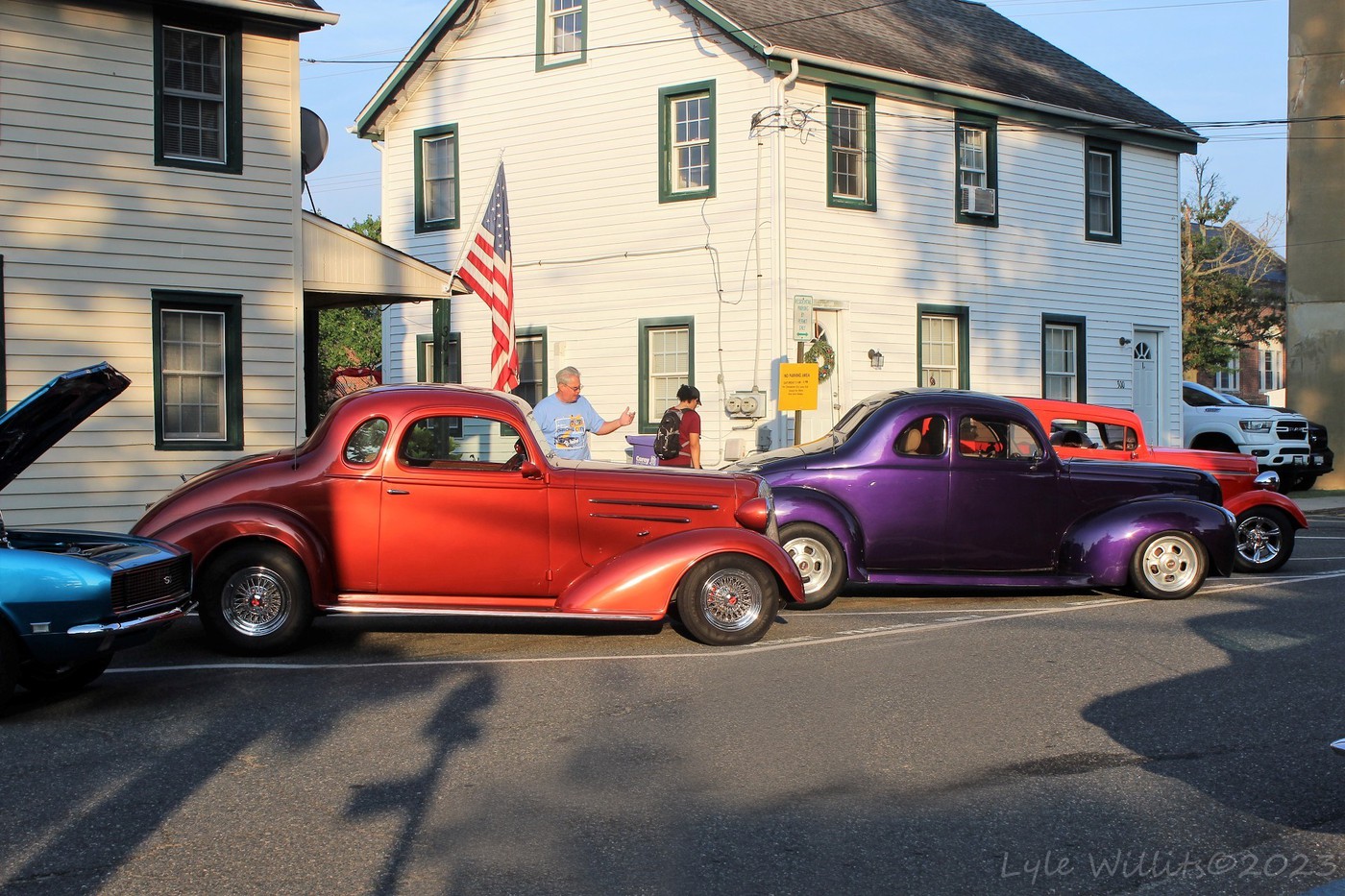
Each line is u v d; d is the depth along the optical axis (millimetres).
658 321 20938
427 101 23797
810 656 9086
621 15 21297
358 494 9258
